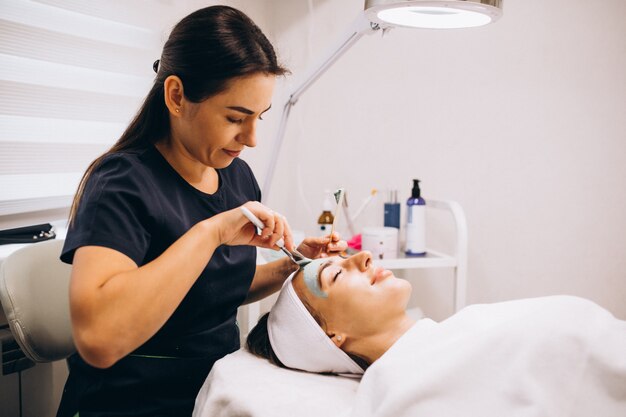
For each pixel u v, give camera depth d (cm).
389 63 213
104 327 81
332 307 109
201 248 90
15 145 156
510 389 87
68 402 109
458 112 211
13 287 114
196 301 109
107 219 92
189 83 92
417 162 216
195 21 95
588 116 204
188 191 110
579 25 200
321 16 214
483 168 212
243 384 99
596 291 212
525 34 203
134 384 105
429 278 221
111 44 173
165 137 109
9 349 145
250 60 91
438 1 96
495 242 215
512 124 208
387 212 199
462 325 103
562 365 88
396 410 87
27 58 155
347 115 218
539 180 209
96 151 176
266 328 118
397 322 110
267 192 158
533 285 214
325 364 109
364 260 111
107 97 175
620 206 207
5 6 148
